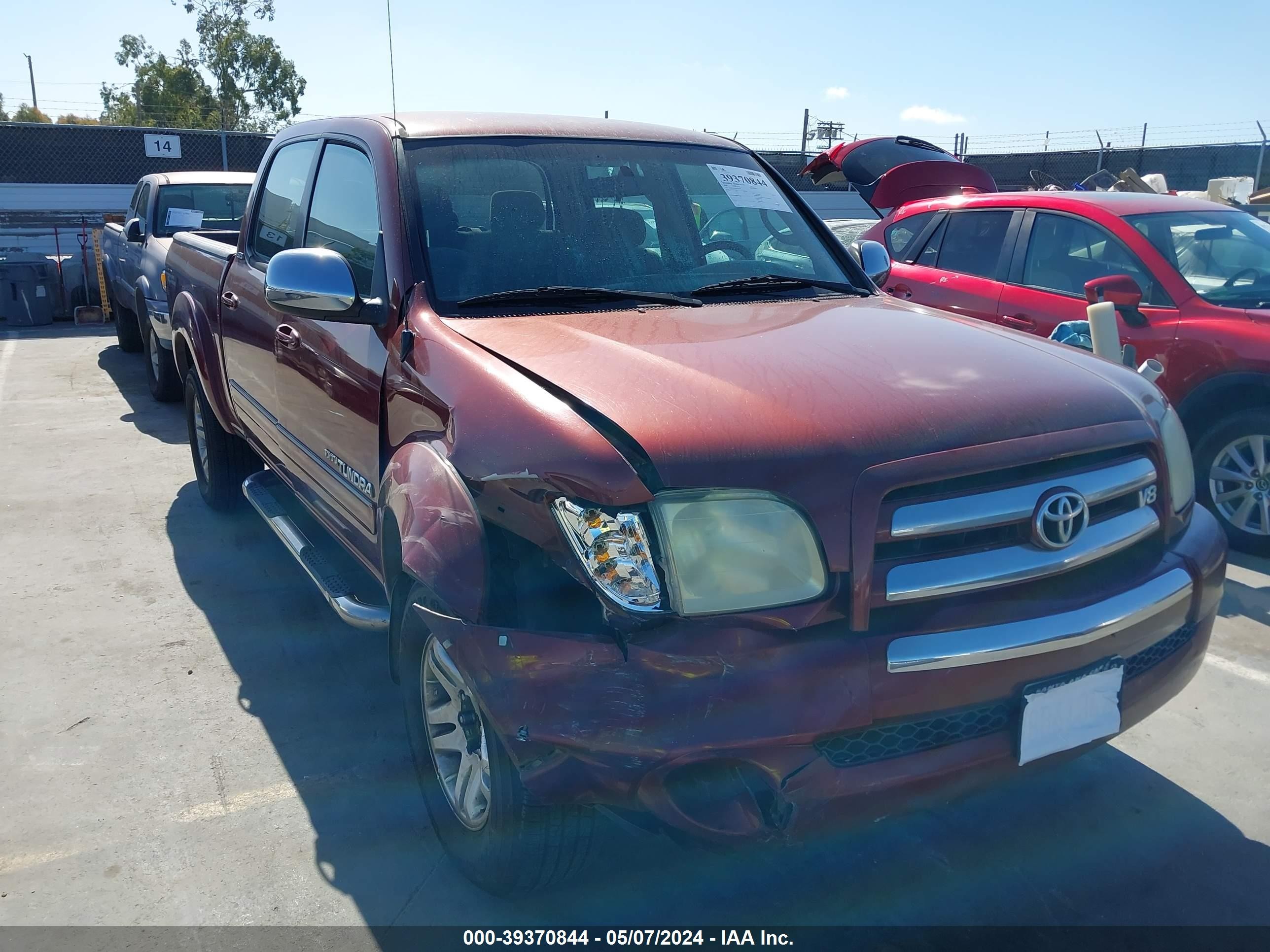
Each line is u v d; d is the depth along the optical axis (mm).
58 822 2947
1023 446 2244
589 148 3555
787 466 2104
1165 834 2908
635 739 2004
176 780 3170
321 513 3699
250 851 2830
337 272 2941
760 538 2076
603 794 2066
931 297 6520
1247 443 5027
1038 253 6000
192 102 45219
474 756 2533
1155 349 5227
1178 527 2633
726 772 2059
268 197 4430
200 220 9430
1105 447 2363
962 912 2602
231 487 5418
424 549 2371
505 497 2277
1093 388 2527
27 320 13734
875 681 2072
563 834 2330
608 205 3389
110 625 4281
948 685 2117
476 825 2514
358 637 4180
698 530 2070
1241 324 4945
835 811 2086
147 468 6641
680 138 3846
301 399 3678
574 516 2119
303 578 4805
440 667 2590
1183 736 3434
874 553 2102
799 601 2080
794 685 2025
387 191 3184
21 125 24281
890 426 2199
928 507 2145
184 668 3906
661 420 2184
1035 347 2799
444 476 2430
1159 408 2643
